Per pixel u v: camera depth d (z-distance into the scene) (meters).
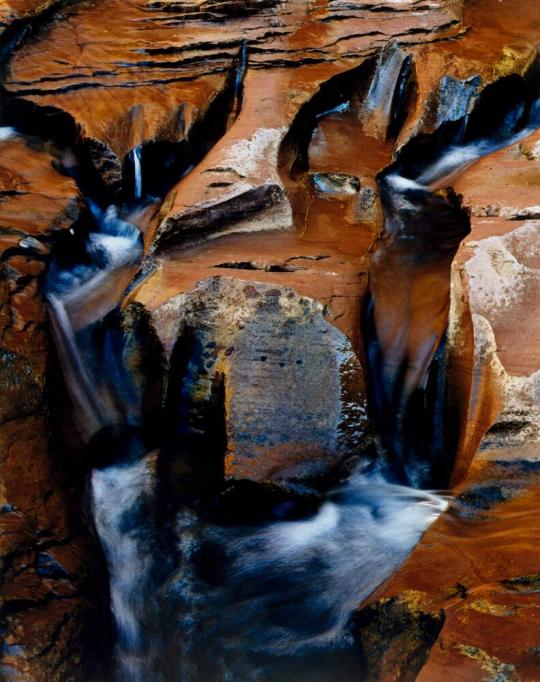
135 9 9.13
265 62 8.29
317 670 4.83
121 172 7.66
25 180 7.35
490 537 5.00
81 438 6.07
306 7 8.83
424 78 8.00
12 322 6.00
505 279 5.87
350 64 8.25
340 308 6.18
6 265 6.36
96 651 4.81
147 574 5.39
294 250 6.75
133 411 6.26
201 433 6.09
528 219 6.31
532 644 4.29
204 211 6.92
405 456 5.98
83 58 8.41
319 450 5.73
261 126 7.61
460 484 5.41
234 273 6.40
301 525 5.61
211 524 5.66
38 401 5.73
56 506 5.29
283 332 6.05
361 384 5.93
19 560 4.80
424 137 7.81
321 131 8.09
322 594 5.17
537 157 7.07
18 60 8.39
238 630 5.06
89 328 6.55
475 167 7.16
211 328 6.14
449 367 5.90
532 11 8.72
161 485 5.89
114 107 7.94
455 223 7.02
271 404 5.82
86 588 4.98
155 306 6.25
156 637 5.06
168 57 8.45
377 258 6.72
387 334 6.30
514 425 5.38
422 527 5.51
